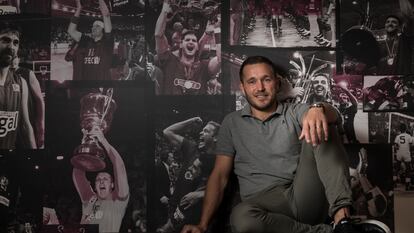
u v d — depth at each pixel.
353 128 2.01
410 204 1.99
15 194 2.02
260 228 1.58
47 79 2.03
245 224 1.57
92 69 2.04
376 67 2.02
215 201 1.84
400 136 2.00
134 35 2.04
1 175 2.03
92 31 2.04
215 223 1.99
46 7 2.04
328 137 1.57
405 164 2.00
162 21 2.04
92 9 2.04
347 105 2.02
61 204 2.01
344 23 2.02
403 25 2.02
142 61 2.04
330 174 1.53
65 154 2.03
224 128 1.93
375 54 2.02
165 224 2.01
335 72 2.02
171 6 2.04
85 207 2.01
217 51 2.03
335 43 2.02
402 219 1.98
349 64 2.02
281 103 1.90
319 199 1.64
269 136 1.81
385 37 2.02
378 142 2.01
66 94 2.03
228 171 1.90
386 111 2.01
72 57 2.03
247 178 1.83
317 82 2.02
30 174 2.02
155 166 2.02
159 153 2.03
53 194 2.02
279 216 1.61
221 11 2.03
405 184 1.99
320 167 1.55
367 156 2.00
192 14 2.04
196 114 2.03
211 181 1.88
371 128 2.01
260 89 1.80
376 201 1.99
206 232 1.99
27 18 2.04
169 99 2.03
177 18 2.04
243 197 1.83
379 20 2.02
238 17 2.03
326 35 2.02
